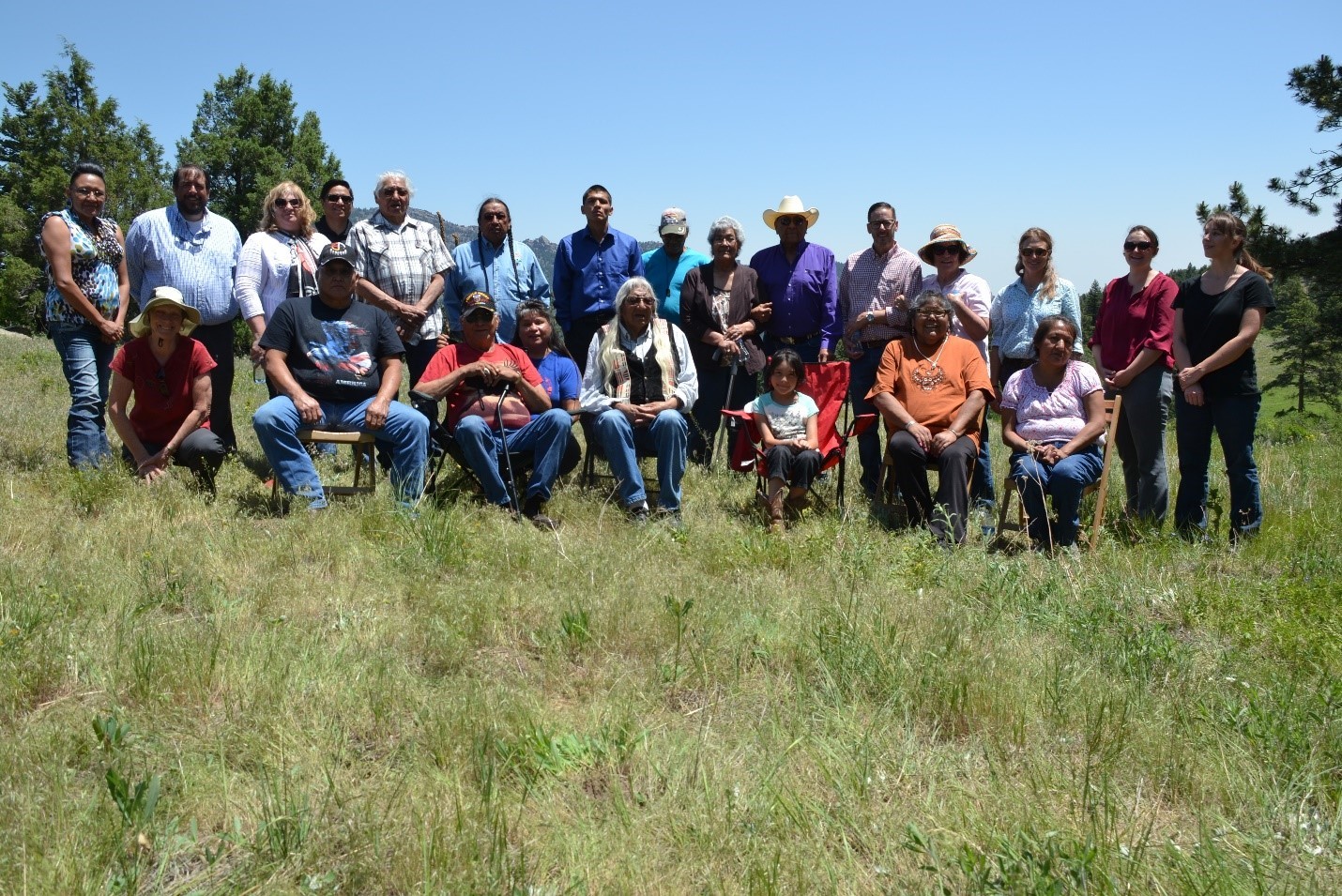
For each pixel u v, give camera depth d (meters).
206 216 7.43
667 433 6.45
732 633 4.18
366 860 2.49
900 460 6.51
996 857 2.56
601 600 4.46
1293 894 2.50
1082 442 6.25
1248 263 6.51
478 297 6.59
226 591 4.47
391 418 6.25
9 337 25.69
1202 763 3.19
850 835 2.78
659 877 2.53
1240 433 6.46
